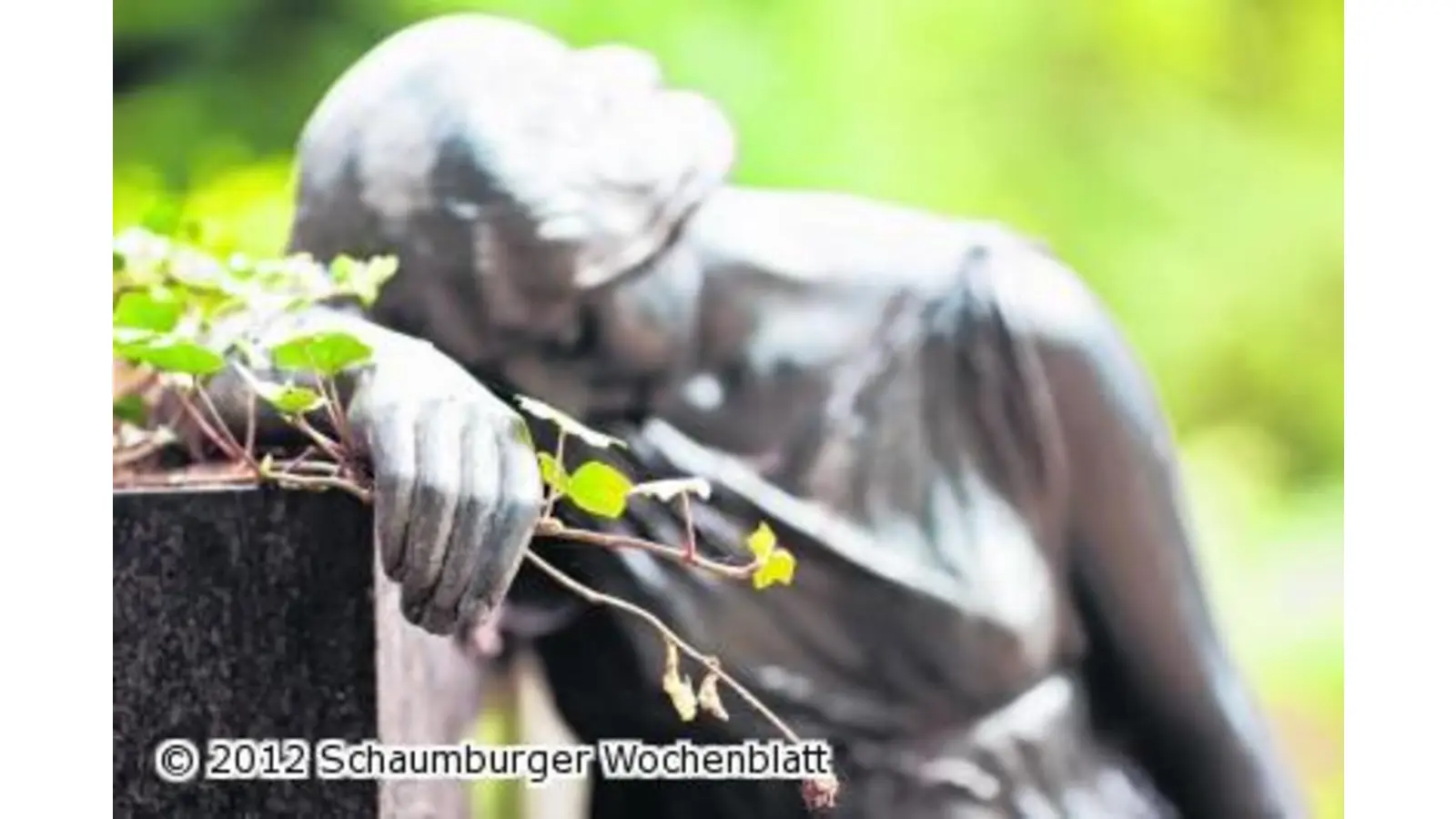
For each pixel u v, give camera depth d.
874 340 3.67
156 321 3.33
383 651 3.31
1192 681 3.73
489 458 3.24
